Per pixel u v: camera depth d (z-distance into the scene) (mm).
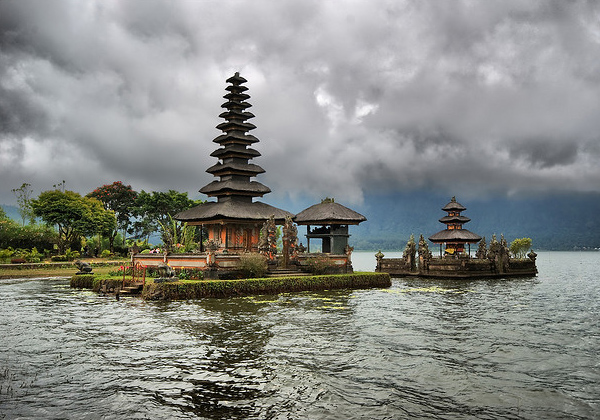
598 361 18703
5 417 12828
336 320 26984
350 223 54344
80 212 85938
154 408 13492
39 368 17375
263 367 17438
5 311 30734
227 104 54219
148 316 28188
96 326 25188
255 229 51062
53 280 57000
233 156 53094
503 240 64438
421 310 31391
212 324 25516
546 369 17578
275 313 29297
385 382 15898
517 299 38688
